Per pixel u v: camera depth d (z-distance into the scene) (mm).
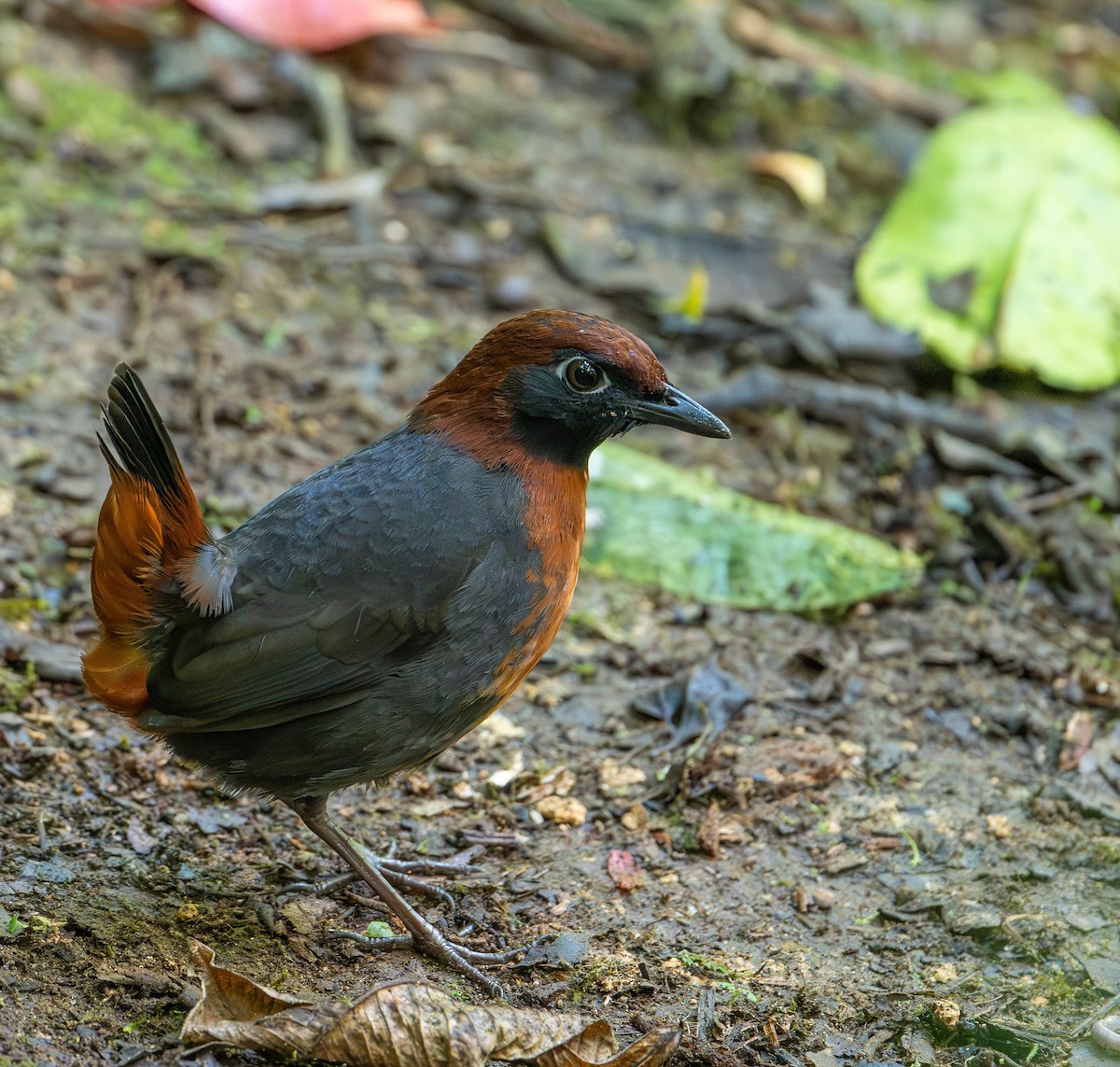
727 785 9023
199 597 7121
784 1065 7066
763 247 14258
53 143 13953
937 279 13312
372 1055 6605
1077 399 13148
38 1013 6867
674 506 11102
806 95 16484
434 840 8625
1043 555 11453
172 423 11461
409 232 13984
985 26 19203
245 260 13273
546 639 7758
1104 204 13516
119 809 8406
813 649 10227
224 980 6789
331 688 7250
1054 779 9352
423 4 16594
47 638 9547
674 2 17219
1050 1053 7281
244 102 14859
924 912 8211
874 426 12484
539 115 15711
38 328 12062
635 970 7637
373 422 11859
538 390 7570
